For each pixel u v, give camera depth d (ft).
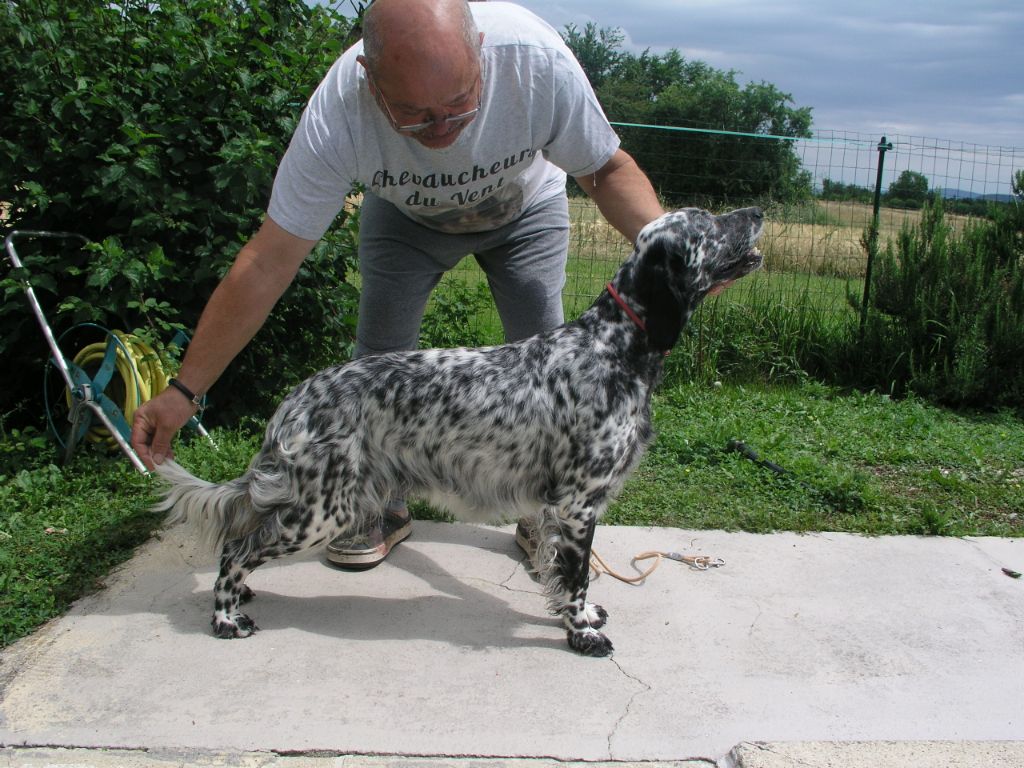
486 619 11.19
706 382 23.24
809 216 29.12
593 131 10.59
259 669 9.77
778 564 12.87
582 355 10.52
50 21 15.58
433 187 10.44
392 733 8.72
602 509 10.63
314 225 10.02
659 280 10.33
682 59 148.87
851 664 10.29
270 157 15.81
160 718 8.79
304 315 18.13
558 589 10.53
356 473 10.41
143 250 15.84
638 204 11.08
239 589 10.53
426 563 12.74
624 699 9.47
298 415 10.33
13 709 8.84
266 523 10.36
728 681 9.87
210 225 16.33
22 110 15.62
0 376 17.22
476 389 10.46
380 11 8.26
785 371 24.00
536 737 8.75
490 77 9.66
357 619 11.05
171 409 10.11
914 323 23.54
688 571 12.57
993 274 23.16
